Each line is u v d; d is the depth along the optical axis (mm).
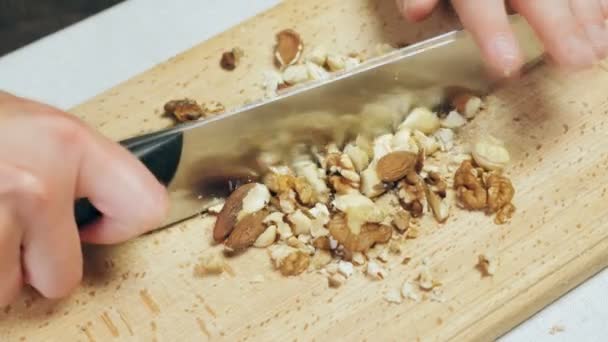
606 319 452
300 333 440
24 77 553
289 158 478
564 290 454
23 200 385
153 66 530
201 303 449
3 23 680
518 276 447
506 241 456
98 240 432
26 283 444
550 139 480
